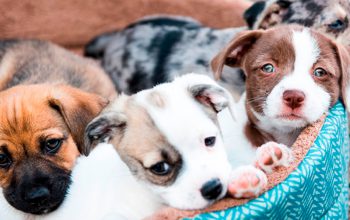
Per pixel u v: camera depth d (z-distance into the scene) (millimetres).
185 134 480
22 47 782
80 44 928
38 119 556
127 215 523
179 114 489
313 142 521
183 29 827
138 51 822
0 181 556
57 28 909
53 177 548
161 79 783
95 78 739
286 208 481
